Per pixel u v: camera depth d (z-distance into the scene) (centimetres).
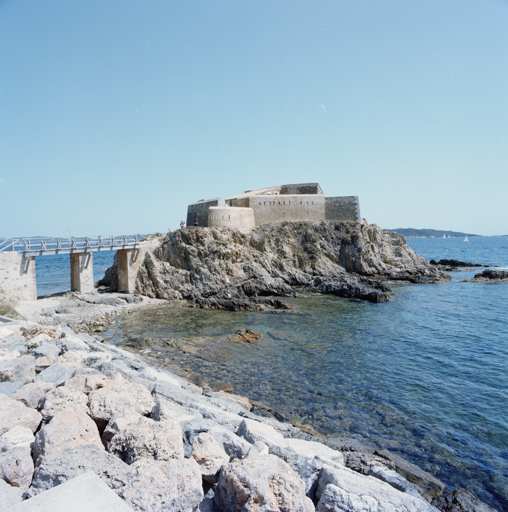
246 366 2391
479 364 2495
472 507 1090
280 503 626
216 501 674
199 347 2769
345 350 2758
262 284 4966
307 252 6297
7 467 649
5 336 1720
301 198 7088
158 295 4856
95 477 520
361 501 723
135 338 2988
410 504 769
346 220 7119
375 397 1961
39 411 961
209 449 778
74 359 1469
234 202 7019
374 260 6569
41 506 458
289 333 3212
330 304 4450
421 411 1812
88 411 898
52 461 631
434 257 13112
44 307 3647
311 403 1880
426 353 2712
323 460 937
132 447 743
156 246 5241
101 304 4228
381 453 1367
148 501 584
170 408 1056
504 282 6122
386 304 4462
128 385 1038
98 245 4472
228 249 5262
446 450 1481
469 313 4022
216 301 4294
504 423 1709
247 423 1038
